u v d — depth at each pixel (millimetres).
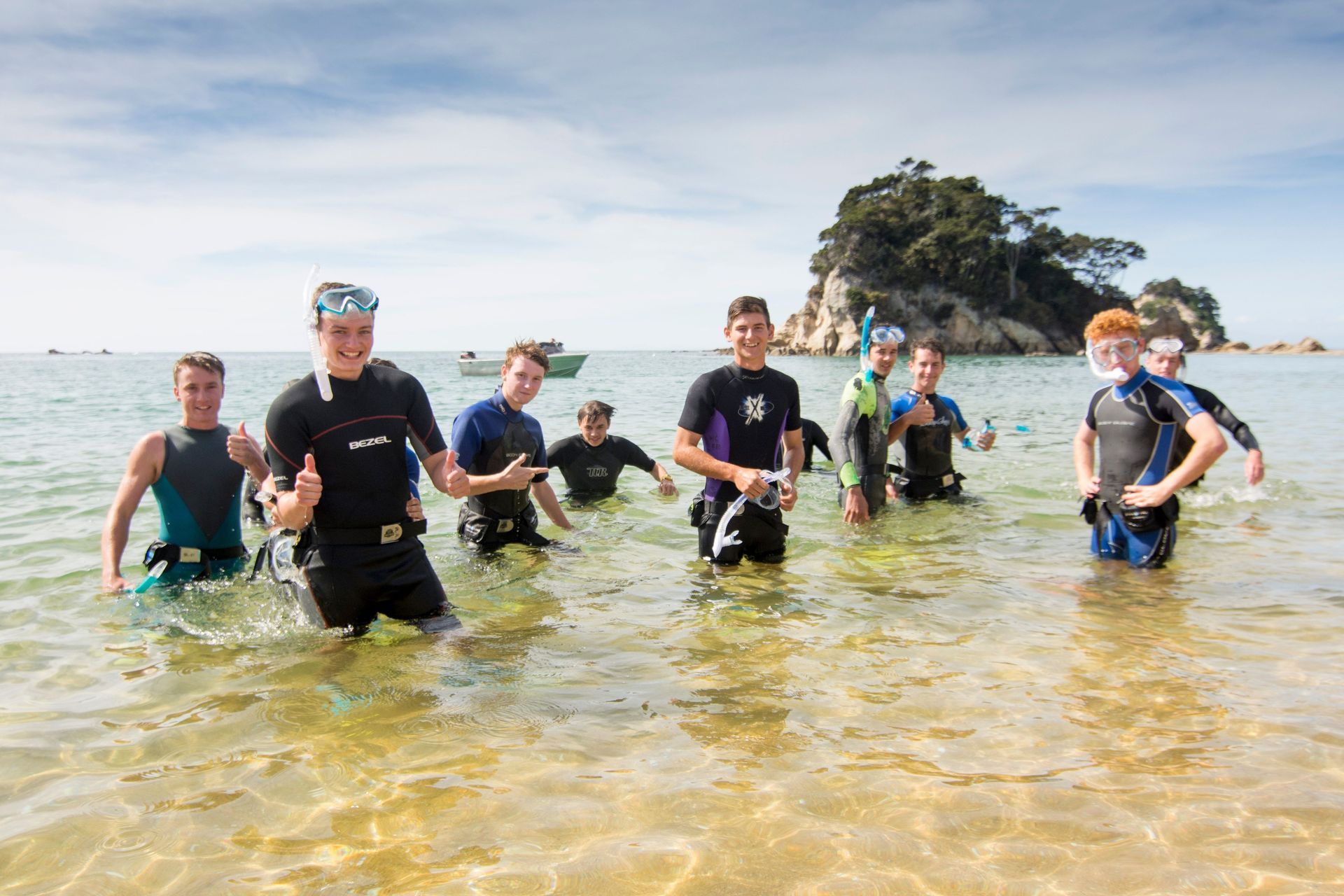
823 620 3838
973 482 7734
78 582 4516
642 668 3242
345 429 3730
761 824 2135
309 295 3629
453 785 2346
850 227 85688
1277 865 1937
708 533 4934
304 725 2742
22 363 81188
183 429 4672
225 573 4695
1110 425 5008
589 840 2064
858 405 6062
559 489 7562
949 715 2785
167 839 2090
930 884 1881
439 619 3904
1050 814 2170
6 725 2756
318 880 1911
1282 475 8008
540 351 5504
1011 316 84938
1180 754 2496
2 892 1875
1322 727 2662
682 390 23672
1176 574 4609
